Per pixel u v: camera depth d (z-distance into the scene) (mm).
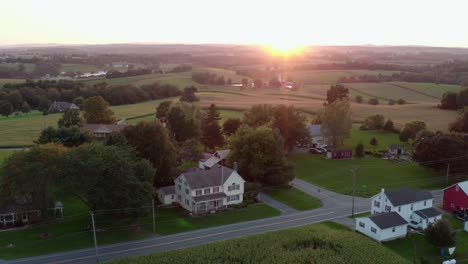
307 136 124250
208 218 76125
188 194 79625
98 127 139250
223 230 70562
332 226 72625
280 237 65562
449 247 62969
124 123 159875
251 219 75750
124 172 67625
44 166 68250
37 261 58781
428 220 72562
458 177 101125
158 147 88375
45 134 102938
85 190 65438
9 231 69000
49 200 74250
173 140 115250
